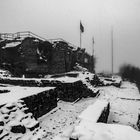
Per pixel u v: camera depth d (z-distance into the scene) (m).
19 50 23.50
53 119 9.48
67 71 27.19
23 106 7.66
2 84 15.44
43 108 10.02
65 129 7.91
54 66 25.67
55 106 11.95
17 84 15.54
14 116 6.82
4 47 23.66
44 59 24.33
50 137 6.96
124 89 24.58
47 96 10.63
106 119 10.21
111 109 13.39
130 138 5.19
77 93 15.38
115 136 5.29
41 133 7.00
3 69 21.95
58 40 27.53
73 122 9.03
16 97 8.13
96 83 25.61
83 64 36.00
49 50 25.50
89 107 9.12
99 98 16.95
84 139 5.10
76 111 11.52
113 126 6.00
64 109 11.90
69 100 14.03
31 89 10.87
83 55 36.19
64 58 26.19
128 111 13.06
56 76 24.09
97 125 6.08
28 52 23.27
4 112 6.63
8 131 6.13
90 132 5.51
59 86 14.41
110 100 16.39
